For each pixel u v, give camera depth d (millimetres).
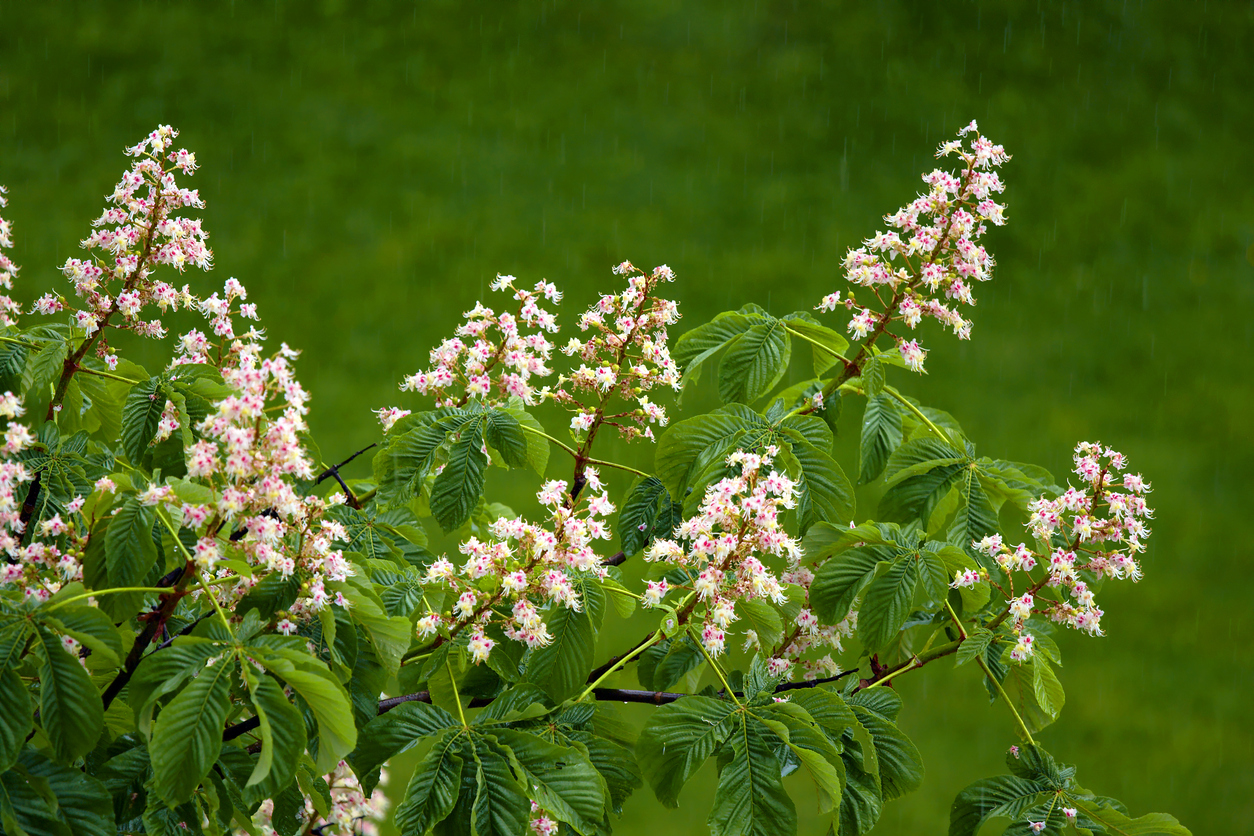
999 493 3744
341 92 22156
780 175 21047
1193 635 14023
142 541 2719
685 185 20594
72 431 3912
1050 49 24234
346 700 2539
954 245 3971
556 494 3256
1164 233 20812
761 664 3268
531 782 2857
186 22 23281
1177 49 24625
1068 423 16812
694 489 3570
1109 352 18250
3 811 2504
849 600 3379
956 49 24078
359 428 15578
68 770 2660
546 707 3199
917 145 21938
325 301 17797
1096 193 21281
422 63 22812
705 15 24453
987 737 12188
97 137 20641
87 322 3541
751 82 22984
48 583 2832
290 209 19484
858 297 18656
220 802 2918
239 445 2662
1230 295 19609
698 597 3354
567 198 20188
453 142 21141
